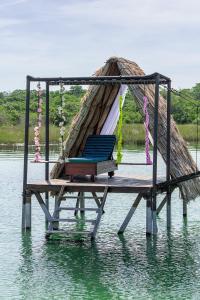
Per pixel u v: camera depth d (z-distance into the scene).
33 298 13.27
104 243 18.50
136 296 13.42
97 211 19.00
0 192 29.20
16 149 59.06
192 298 13.28
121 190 19.05
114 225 21.44
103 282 14.43
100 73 21.52
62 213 24.16
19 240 18.80
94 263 16.14
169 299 13.20
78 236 19.50
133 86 21.14
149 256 16.94
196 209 25.47
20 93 94.88
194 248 17.94
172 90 21.33
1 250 17.48
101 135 22.45
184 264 16.08
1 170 38.88
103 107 22.44
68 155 22.48
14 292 13.66
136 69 21.58
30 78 20.23
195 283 14.40
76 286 14.12
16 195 28.28
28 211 20.03
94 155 22.11
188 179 21.67
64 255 16.97
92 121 22.61
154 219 19.12
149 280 14.61
